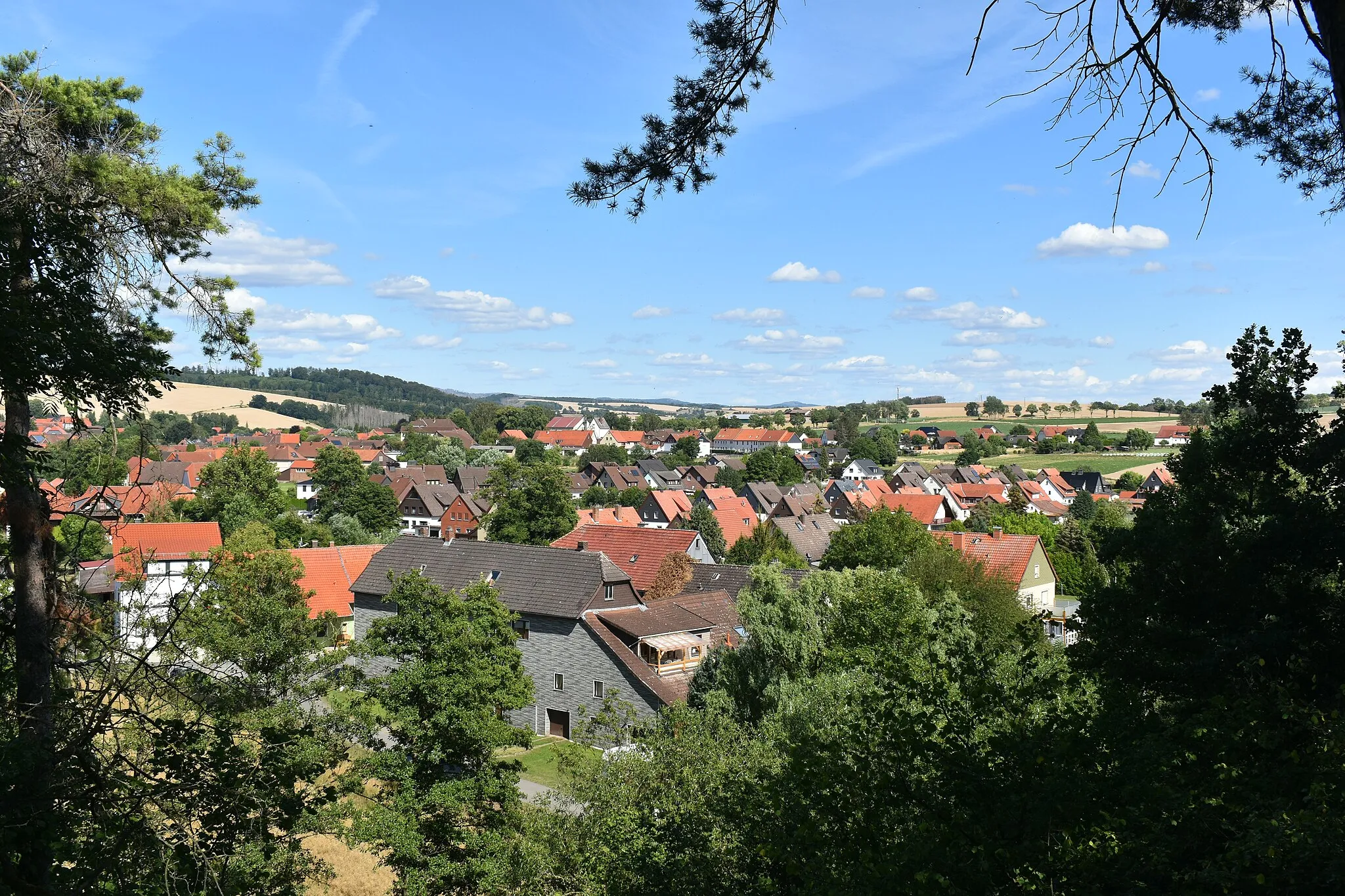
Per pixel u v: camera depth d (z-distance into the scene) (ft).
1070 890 22.68
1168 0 25.81
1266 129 32.30
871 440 621.31
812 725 63.93
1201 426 48.65
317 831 49.34
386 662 143.43
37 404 34.58
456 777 73.77
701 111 28.68
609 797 57.88
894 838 27.09
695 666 124.98
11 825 25.81
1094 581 50.08
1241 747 26.91
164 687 35.81
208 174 43.57
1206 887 21.50
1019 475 477.77
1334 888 20.01
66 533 41.73
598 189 29.22
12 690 36.73
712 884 42.73
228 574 89.66
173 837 29.09
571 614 123.65
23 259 33.04
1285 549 39.73
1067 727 26.21
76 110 38.58
